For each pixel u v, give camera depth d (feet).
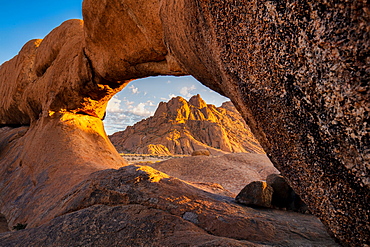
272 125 6.40
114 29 21.63
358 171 4.49
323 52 4.24
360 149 4.25
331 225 5.77
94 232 9.84
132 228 9.62
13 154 34.09
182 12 9.61
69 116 31.30
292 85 5.17
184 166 41.98
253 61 6.07
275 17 4.92
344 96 4.16
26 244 10.11
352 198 4.90
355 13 3.61
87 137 30.37
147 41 20.38
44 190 20.67
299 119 5.37
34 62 37.17
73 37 31.40
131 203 11.53
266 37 5.35
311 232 9.71
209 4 6.97
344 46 3.89
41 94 33.53
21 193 23.13
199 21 8.40
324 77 4.40
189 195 12.41
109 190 12.48
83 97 30.50
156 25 18.61
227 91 9.45
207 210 11.05
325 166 5.17
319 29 4.17
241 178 33.99
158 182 13.11
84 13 22.75
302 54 4.66
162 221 9.86
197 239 8.18
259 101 6.50
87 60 27.32
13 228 17.40
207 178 35.14
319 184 5.54
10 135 41.70
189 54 12.41
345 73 4.03
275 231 9.67
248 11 5.58
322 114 4.73
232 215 10.76
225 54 7.22
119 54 23.30
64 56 30.86
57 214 12.96
